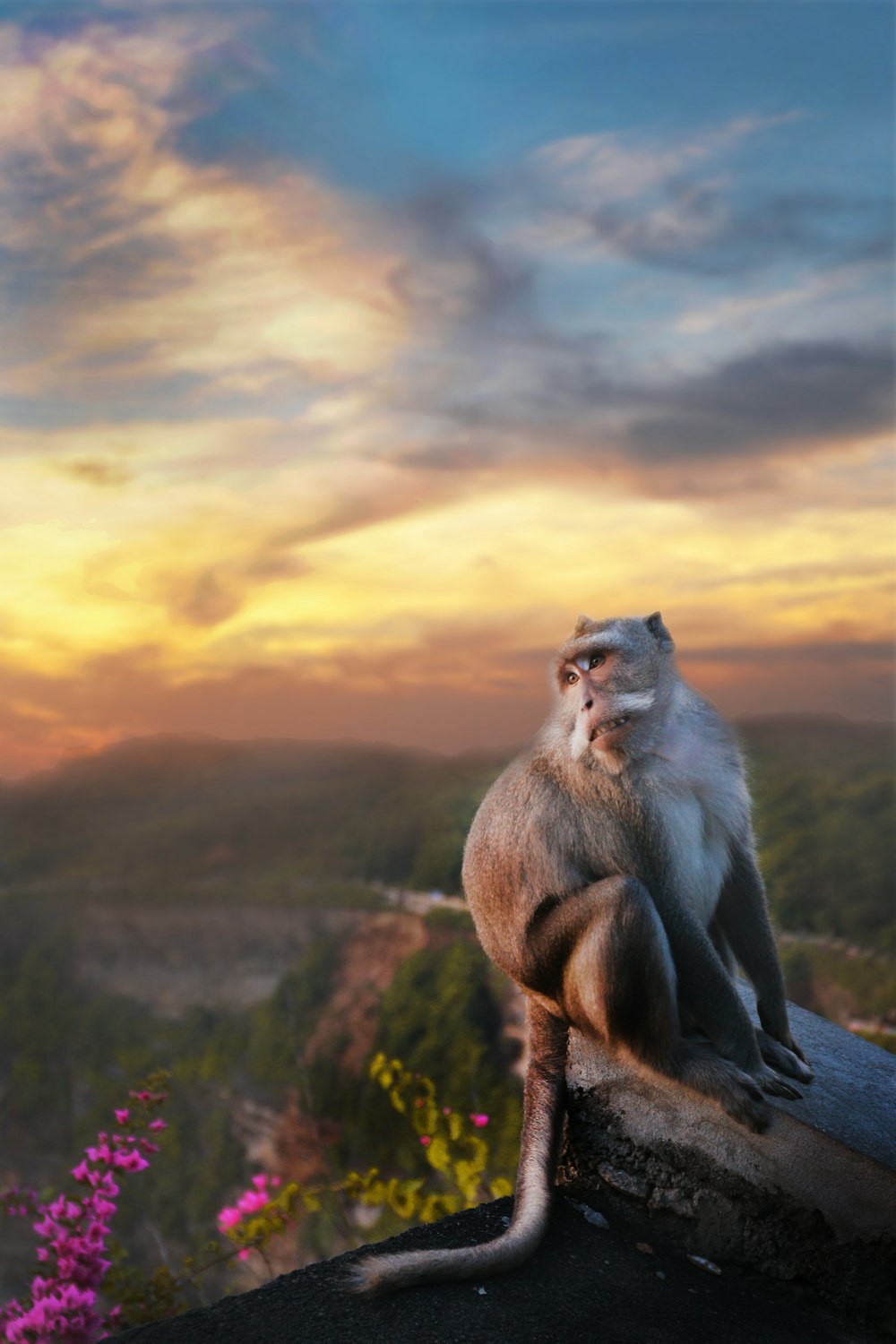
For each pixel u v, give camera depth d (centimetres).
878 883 5581
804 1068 393
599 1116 400
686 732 404
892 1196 337
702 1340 328
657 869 384
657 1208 383
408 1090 641
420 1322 321
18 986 8931
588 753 392
